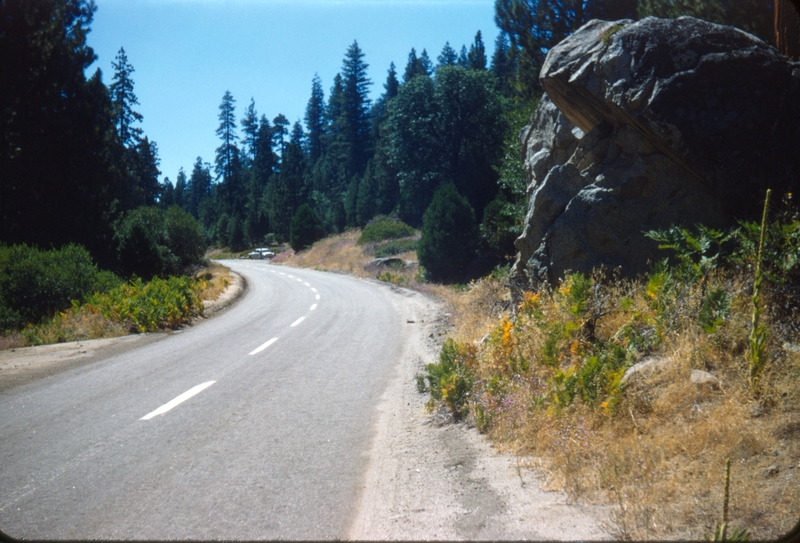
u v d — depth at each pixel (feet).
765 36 40.98
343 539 11.86
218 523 12.78
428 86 184.85
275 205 313.32
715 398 15.88
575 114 38.27
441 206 102.12
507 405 19.16
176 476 15.81
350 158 341.00
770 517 10.74
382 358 35.58
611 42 32.14
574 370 18.60
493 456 16.53
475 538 11.42
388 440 19.10
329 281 115.44
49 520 13.19
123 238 110.63
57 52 100.22
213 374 30.68
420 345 40.52
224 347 40.63
